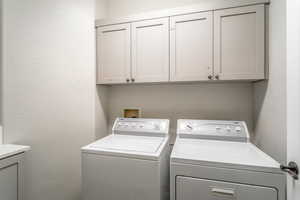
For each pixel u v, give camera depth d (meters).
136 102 2.32
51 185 1.65
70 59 1.81
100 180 1.42
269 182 1.07
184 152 1.35
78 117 1.90
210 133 1.70
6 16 1.32
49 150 1.63
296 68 0.85
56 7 1.68
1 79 1.32
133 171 1.34
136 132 1.92
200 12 1.70
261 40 1.54
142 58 1.89
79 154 1.90
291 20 0.90
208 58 1.69
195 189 1.21
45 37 1.59
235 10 1.60
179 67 1.78
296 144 0.86
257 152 1.34
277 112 1.32
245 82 1.95
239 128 1.66
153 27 1.85
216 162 1.17
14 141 1.38
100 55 2.04
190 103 2.12
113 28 1.98
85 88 1.97
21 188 1.26
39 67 1.55
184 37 1.75
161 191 1.34
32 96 1.50
